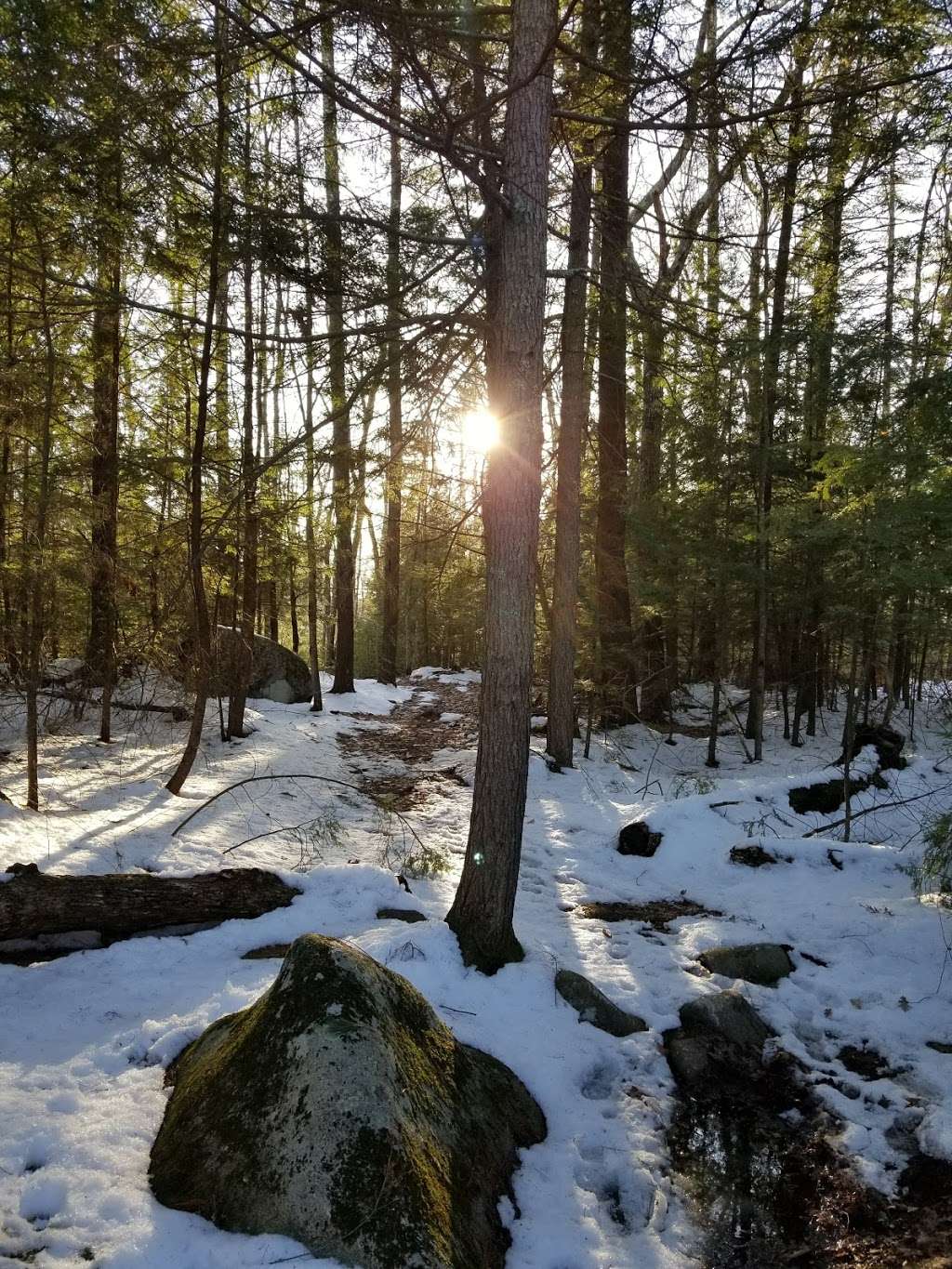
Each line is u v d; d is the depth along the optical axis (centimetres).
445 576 1055
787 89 534
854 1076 390
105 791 782
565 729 1089
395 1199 253
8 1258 234
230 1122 281
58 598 785
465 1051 356
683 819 735
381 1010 315
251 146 556
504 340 445
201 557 808
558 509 1070
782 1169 334
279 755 1102
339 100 405
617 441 1255
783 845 664
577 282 958
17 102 448
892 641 912
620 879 675
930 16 491
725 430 1092
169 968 436
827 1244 292
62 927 436
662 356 957
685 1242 294
